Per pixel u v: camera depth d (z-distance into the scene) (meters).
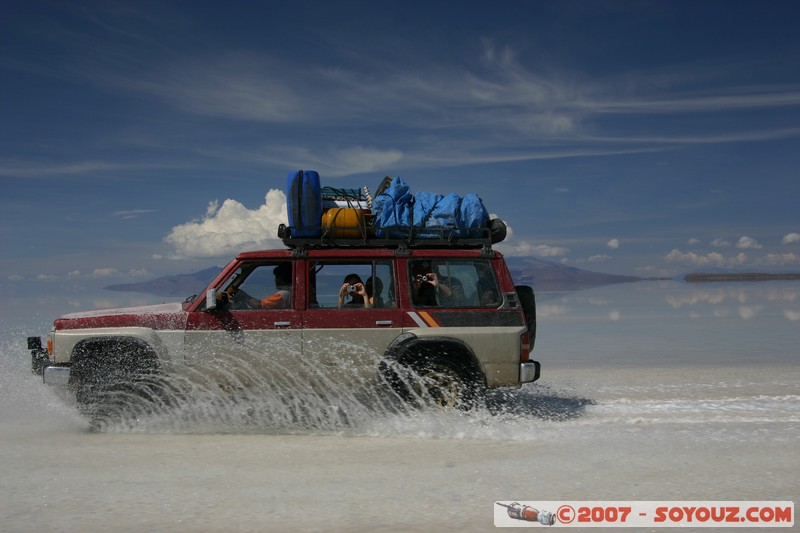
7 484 4.47
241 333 6.65
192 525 3.66
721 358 11.23
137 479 4.59
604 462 5.01
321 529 3.59
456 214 7.08
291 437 6.04
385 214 7.02
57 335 6.61
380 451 5.46
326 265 6.88
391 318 6.78
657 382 8.95
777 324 17.94
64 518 3.78
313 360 6.68
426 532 3.54
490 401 7.72
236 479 4.59
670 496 4.17
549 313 25.17
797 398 7.72
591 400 7.77
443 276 6.97
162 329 6.62
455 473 4.74
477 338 6.80
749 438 5.77
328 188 7.62
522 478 4.59
